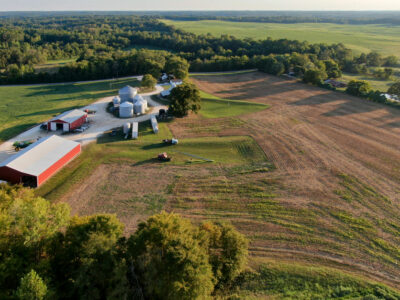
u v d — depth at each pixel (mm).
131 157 48812
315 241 30781
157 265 21734
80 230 23406
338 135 59062
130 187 40125
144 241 22984
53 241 23781
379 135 59062
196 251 22266
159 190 39594
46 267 22078
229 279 25594
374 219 34281
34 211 22906
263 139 56906
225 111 73938
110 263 21422
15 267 21484
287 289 25062
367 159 48844
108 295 20875
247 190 39875
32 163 41031
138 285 21547
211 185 40938
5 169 38938
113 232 23766
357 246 30219
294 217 34500
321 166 46469
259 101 83125
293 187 40625
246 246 25984
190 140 56156
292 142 55594
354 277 26344
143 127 62156
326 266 27656
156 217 25281
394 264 28016
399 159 48812
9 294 20594
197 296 21078
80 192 38594
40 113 71062
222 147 53406
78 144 49312
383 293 24438
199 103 74000
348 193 39344
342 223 33531
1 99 84688
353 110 75000
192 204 36688
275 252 29219
